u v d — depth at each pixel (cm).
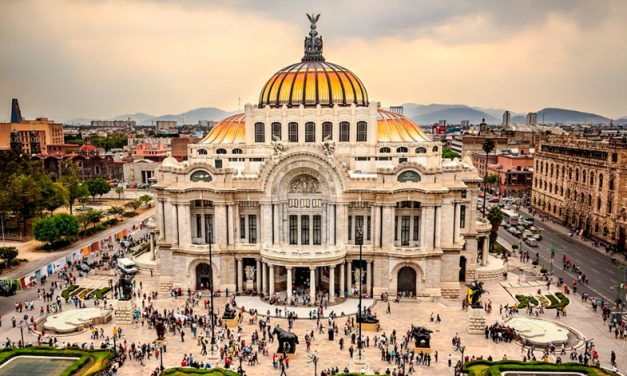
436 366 7569
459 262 10850
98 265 12550
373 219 10281
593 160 16050
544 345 8206
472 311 8738
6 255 12431
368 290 10488
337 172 10175
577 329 8962
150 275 12025
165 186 10744
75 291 10831
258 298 10425
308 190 10450
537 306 10000
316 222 10556
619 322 9206
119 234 15475
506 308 9725
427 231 10200
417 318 9412
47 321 8969
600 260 13438
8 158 19738
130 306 9156
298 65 12675
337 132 11569
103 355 7638
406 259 10150
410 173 10162
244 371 7425
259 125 11862
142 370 7444
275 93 12088
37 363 7562
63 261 12494
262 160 11531
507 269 12356
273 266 10231
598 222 15750
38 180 18088
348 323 8788
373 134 11600
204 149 12181
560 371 7262
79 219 15875
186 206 10531
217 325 9056
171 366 7569
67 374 7038
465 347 8219
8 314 9631
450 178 10406
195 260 10600
